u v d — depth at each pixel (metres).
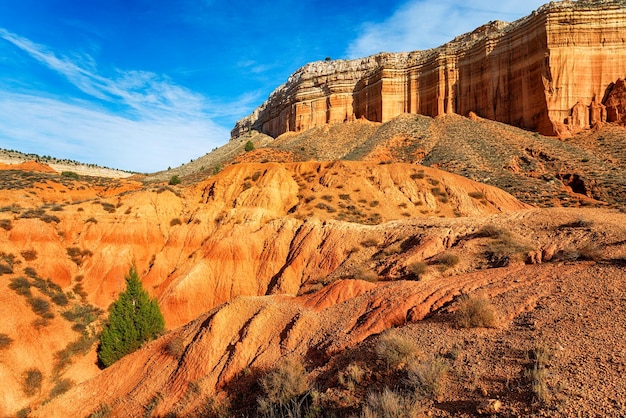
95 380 21.50
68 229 37.56
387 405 8.23
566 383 7.84
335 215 36.81
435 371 9.26
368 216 37.34
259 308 19.28
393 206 39.81
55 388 24.70
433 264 19.58
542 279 14.38
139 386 19.08
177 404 16.59
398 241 25.84
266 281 32.16
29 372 24.77
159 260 37.19
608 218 21.28
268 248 33.91
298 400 11.21
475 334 11.28
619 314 10.48
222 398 14.92
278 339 16.86
